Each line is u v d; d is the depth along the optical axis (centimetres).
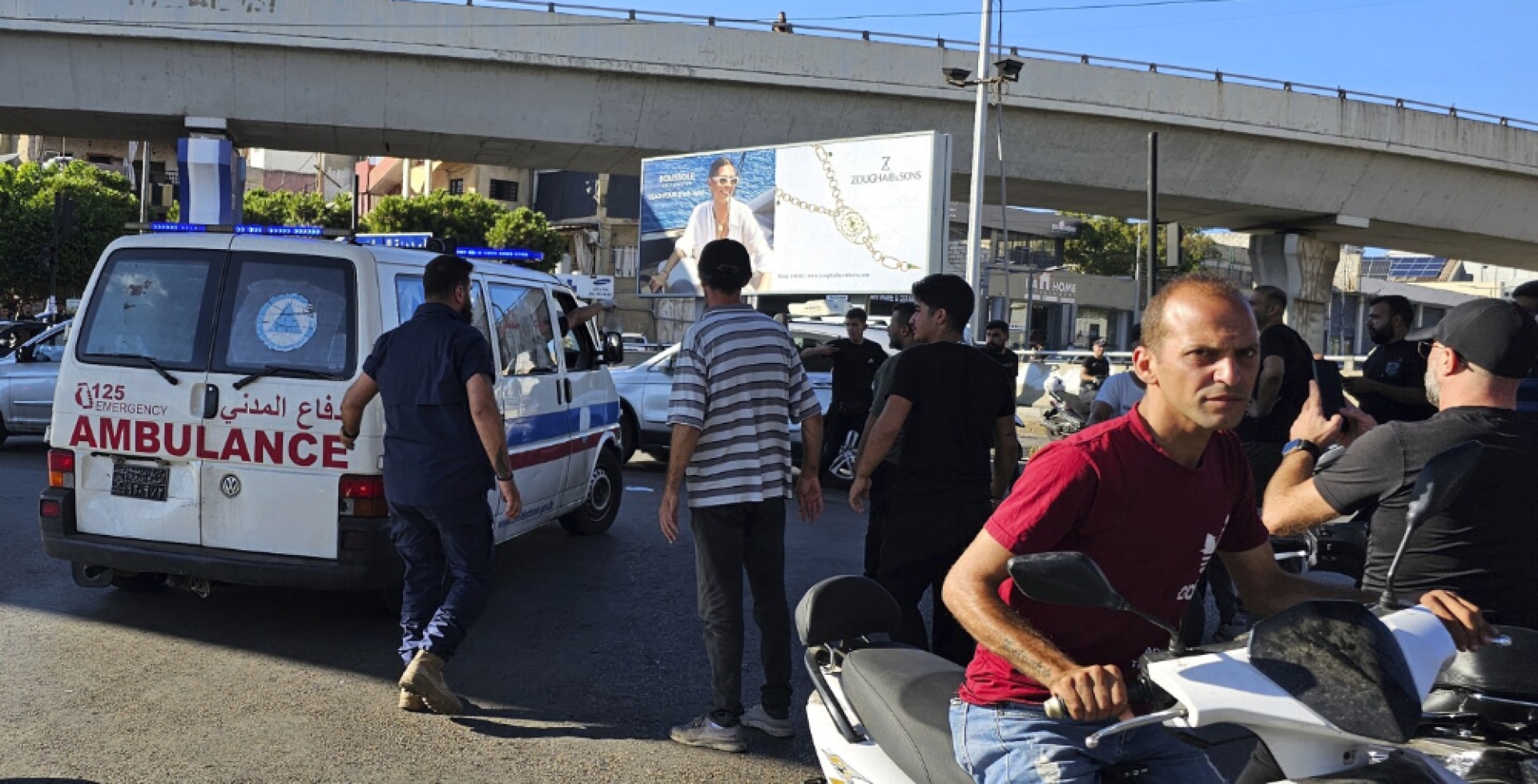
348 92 2870
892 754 280
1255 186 3603
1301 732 214
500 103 2948
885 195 2445
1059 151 3347
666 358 1394
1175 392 229
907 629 489
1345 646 215
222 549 604
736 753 480
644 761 470
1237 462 258
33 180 4881
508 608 697
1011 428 509
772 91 3055
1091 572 207
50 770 437
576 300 861
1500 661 281
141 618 645
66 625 625
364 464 586
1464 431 303
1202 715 208
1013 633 227
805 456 510
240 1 2730
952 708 261
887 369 512
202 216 2897
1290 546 573
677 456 475
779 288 2653
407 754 468
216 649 597
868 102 3123
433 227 5234
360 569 585
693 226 2834
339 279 605
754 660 618
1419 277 9612
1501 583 304
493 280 719
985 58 2542
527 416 746
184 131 3044
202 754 460
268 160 8200
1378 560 319
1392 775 221
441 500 516
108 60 2766
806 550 911
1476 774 277
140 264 629
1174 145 3438
